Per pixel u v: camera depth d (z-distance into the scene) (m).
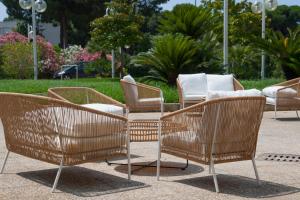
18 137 5.30
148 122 6.38
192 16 17.84
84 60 32.03
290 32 17.28
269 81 16.73
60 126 4.76
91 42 30.33
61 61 28.92
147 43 32.22
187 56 15.91
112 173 5.62
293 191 4.91
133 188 4.95
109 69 30.28
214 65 16.27
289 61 16.20
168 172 5.71
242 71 20.47
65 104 4.74
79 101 7.38
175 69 16.14
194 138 4.94
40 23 49.78
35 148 5.09
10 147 5.48
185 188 4.97
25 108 5.05
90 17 44.88
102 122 5.01
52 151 4.88
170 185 5.09
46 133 4.90
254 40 16.70
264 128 9.49
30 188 4.91
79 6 44.22
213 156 4.87
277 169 5.89
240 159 5.06
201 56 16.31
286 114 11.93
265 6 18.06
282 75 18.91
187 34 18.03
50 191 4.80
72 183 5.13
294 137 8.40
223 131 4.88
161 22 18.48
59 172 4.80
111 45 25.81
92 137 4.94
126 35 25.84
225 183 5.19
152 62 16.25
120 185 5.07
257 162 6.29
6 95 5.21
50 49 26.80
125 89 9.60
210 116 4.80
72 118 4.80
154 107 9.70
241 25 26.45
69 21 46.78
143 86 10.03
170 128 5.18
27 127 5.12
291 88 11.05
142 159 6.45
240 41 26.08
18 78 23.03
